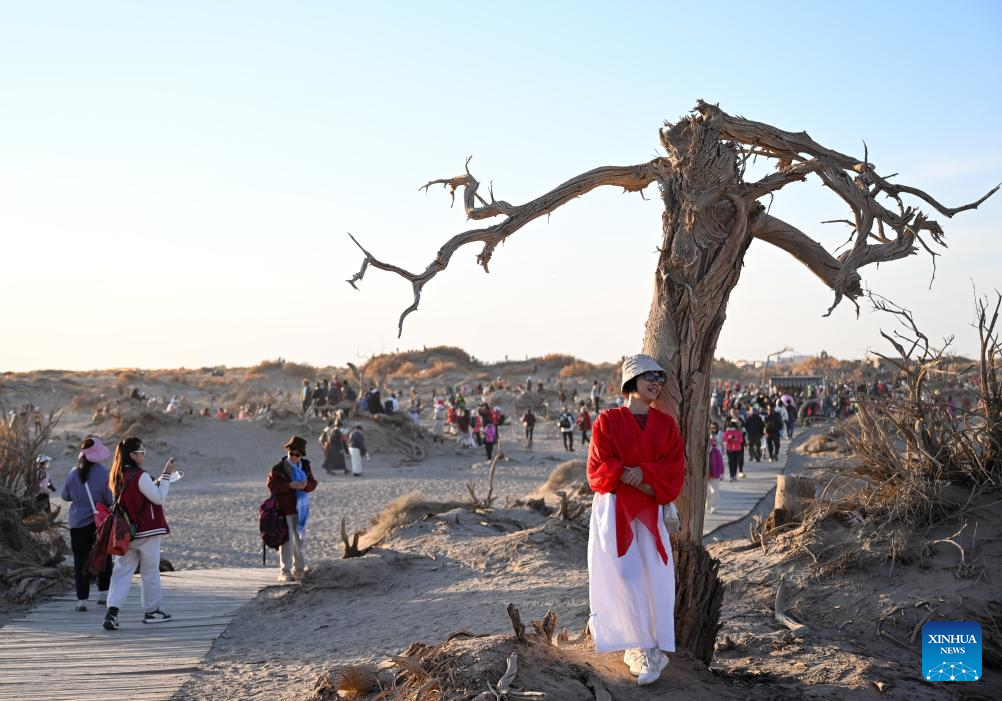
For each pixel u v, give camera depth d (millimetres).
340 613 9586
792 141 6309
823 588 8258
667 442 5285
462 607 9164
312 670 7184
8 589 10586
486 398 61156
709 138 6008
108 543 8789
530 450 41062
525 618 8258
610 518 5250
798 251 6438
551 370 91000
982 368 9352
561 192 6148
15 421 13133
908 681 6262
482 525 14250
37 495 12625
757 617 7848
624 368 5473
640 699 5055
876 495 9336
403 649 7590
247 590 11055
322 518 21672
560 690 4926
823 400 45656
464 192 6020
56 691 6801
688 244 5969
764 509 19984
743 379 85062
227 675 7223
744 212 6031
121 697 6617
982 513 8633
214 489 28484
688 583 5883
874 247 6211
